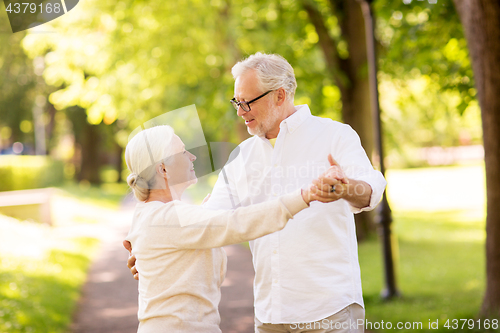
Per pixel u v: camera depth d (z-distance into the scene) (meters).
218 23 9.30
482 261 7.82
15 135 24.03
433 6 6.00
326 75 8.95
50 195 11.81
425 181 27.30
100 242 10.20
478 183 24.77
